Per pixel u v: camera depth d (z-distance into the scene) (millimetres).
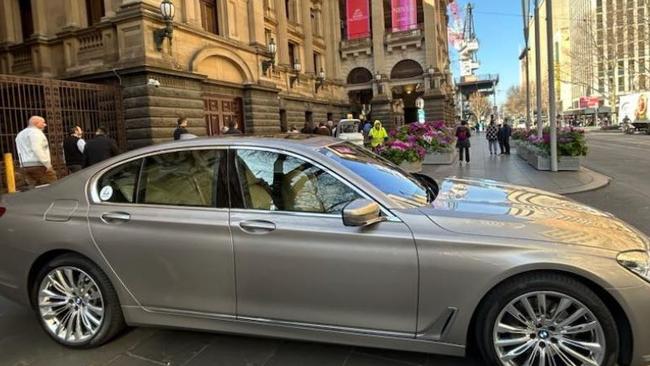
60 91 13516
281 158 3605
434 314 3119
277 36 28750
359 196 3363
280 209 3449
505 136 23203
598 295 2936
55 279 3912
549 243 2979
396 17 37375
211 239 3490
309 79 32812
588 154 22109
